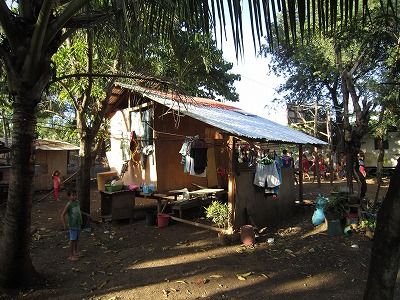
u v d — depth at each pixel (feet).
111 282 21.25
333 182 73.67
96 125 35.88
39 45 16.63
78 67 33.30
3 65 17.67
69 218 25.53
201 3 9.10
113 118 43.57
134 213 38.78
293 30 7.60
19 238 18.72
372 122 71.10
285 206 40.01
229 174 31.35
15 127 17.87
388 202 7.15
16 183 18.22
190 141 32.55
